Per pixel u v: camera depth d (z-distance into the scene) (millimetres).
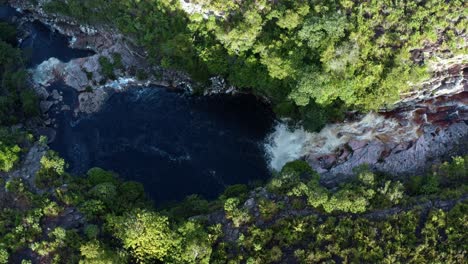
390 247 74188
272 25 95750
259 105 108000
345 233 76250
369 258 73500
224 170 103062
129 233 75625
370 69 90500
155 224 75688
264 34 95438
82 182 90312
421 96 96812
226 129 107125
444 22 88562
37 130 107312
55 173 89250
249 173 102562
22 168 90625
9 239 79062
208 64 100875
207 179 102312
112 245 80000
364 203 78375
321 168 99312
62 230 78375
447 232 74062
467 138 96500
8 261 78000
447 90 95875
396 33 89750
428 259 72688
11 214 83000
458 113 98875
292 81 94000
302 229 77562
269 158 103438
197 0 97562
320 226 77062
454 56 89562
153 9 102938
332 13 89625
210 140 106375
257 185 94938
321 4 92125
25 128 105000
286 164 92688
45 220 83062
